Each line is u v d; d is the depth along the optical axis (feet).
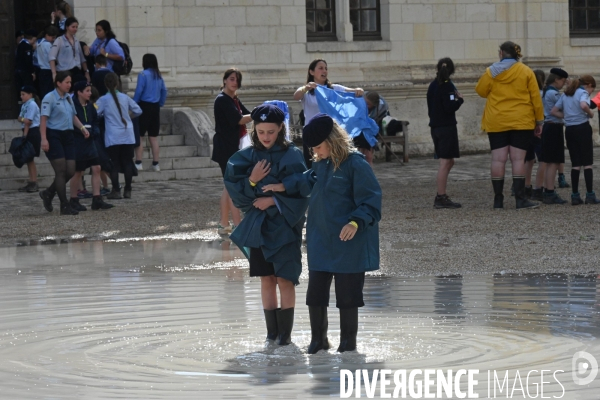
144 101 130.31
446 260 69.56
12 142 119.85
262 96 157.38
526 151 96.53
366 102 92.48
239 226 46.62
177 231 88.89
